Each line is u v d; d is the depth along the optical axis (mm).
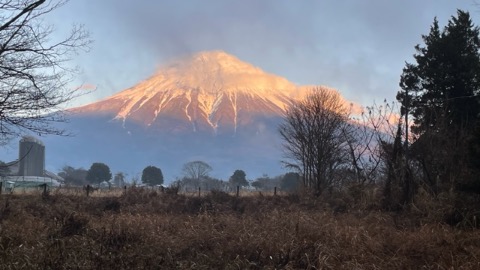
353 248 10180
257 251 9555
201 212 20953
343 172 31859
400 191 18641
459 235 11336
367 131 25234
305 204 21750
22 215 15352
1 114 10305
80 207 21641
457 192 14914
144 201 24703
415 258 10000
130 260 8352
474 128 15180
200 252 9906
